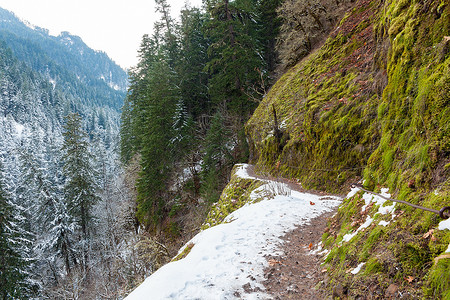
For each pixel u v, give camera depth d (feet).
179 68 114.21
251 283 14.39
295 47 84.64
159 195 82.07
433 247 8.10
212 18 85.56
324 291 12.16
